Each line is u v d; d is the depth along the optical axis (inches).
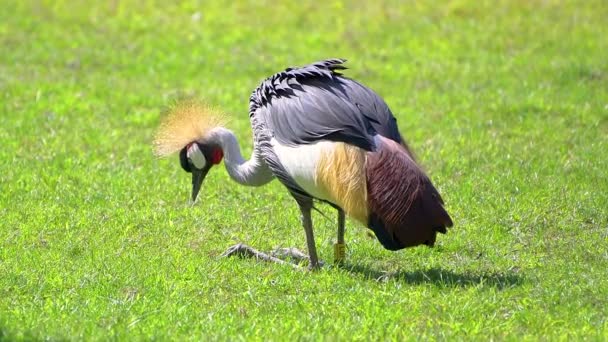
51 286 417.7
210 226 506.0
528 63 836.6
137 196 544.7
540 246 473.1
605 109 698.2
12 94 751.1
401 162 394.0
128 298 403.5
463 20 958.4
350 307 394.9
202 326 370.6
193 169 480.7
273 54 881.5
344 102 410.9
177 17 987.9
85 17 987.9
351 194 397.1
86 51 887.7
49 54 874.1
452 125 680.4
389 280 425.7
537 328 370.3
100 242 477.7
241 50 893.2
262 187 564.4
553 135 649.0
